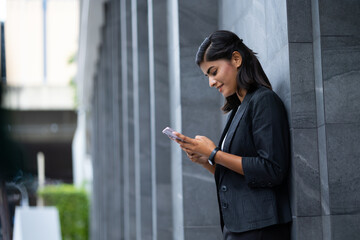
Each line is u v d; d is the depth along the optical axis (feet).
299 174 13.47
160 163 26.35
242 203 13.20
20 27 162.61
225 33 13.96
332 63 13.50
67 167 164.35
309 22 14.06
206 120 20.98
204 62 14.07
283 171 13.00
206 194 20.66
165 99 26.73
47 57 165.78
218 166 13.79
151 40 27.22
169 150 26.45
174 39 22.57
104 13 57.93
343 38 13.58
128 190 37.86
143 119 31.30
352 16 13.67
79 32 68.23
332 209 13.10
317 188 13.53
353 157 13.28
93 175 92.79
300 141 13.56
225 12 20.98
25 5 163.94
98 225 80.38
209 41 14.01
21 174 26.61
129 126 37.68
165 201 26.21
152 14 27.12
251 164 12.84
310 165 13.55
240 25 19.01
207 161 14.26
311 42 13.98
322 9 13.62
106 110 60.95
